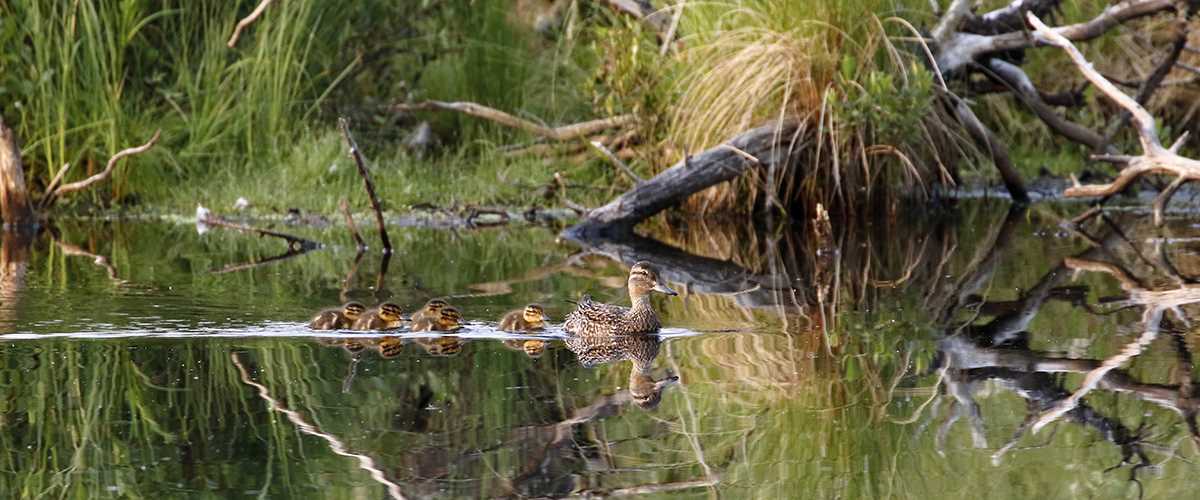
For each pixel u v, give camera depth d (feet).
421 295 43.37
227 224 54.60
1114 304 40.50
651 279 37.65
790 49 56.54
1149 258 49.55
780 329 37.88
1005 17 61.21
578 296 43.29
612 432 27.61
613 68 61.11
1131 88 68.03
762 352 34.81
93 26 65.31
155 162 66.59
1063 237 55.42
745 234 57.57
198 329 37.42
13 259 51.37
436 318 38.06
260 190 64.34
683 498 23.73
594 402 29.84
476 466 25.58
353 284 45.52
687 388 30.94
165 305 40.88
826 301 42.50
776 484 24.49
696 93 59.26
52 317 38.91
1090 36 58.59
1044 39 57.77
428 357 34.35
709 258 52.13
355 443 26.91
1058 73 69.21
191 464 25.62
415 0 72.28
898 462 25.54
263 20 67.10
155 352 34.58
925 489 24.13
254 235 59.21
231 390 30.81
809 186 59.41
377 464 25.62
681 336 37.17
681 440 27.02
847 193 59.00
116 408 29.40
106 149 65.62
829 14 56.29
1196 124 68.95
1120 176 49.70
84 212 65.00
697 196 62.03
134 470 25.35
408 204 64.13
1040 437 27.02
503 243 56.39
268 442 26.99
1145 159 49.03
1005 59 63.57
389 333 37.40
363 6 71.26
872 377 31.73
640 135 62.39
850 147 58.44
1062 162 70.23
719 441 26.91
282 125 67.41
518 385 31.40
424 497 23.82
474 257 52.47
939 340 35.86
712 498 23.68
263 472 25.20
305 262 51.03
